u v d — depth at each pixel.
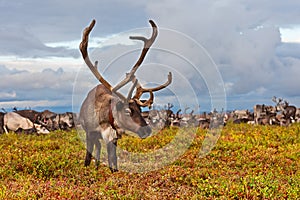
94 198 9.85
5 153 15.17
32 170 12.80
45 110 28.88
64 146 17.80
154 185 11.28
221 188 10.34
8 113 27.17
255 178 11.22
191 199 9.80
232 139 20.00
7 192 9.98
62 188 10.44
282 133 21.86
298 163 14.74
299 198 9.96
